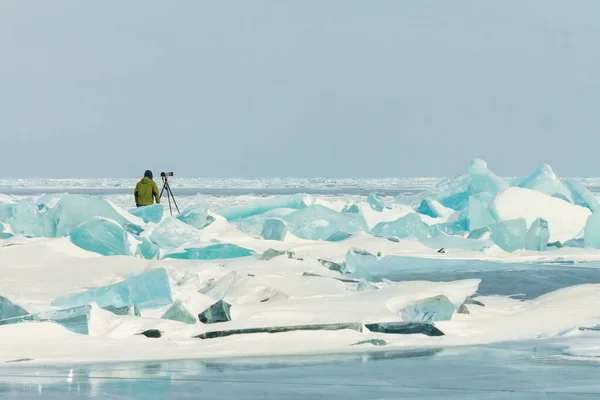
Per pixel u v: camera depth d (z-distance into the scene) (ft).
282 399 70.03
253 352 88.84
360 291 123.85
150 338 94.17
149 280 114.21
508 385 74.84
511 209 237.66
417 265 171.83
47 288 136.05
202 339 93.91
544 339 97.14
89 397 70.59
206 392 72.23
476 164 303.07
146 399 70.13
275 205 277.03
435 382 75.97
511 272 164.86
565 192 281.13
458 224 248.32
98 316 99.14
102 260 161.68
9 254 166.50
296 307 108.78
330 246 203.92
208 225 217.77
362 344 92.73
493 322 104.58
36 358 85.25
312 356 86.94
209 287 120.88
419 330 98.22
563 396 71.05
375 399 70.13
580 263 183.93
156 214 214.90
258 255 174.19
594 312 110.83
